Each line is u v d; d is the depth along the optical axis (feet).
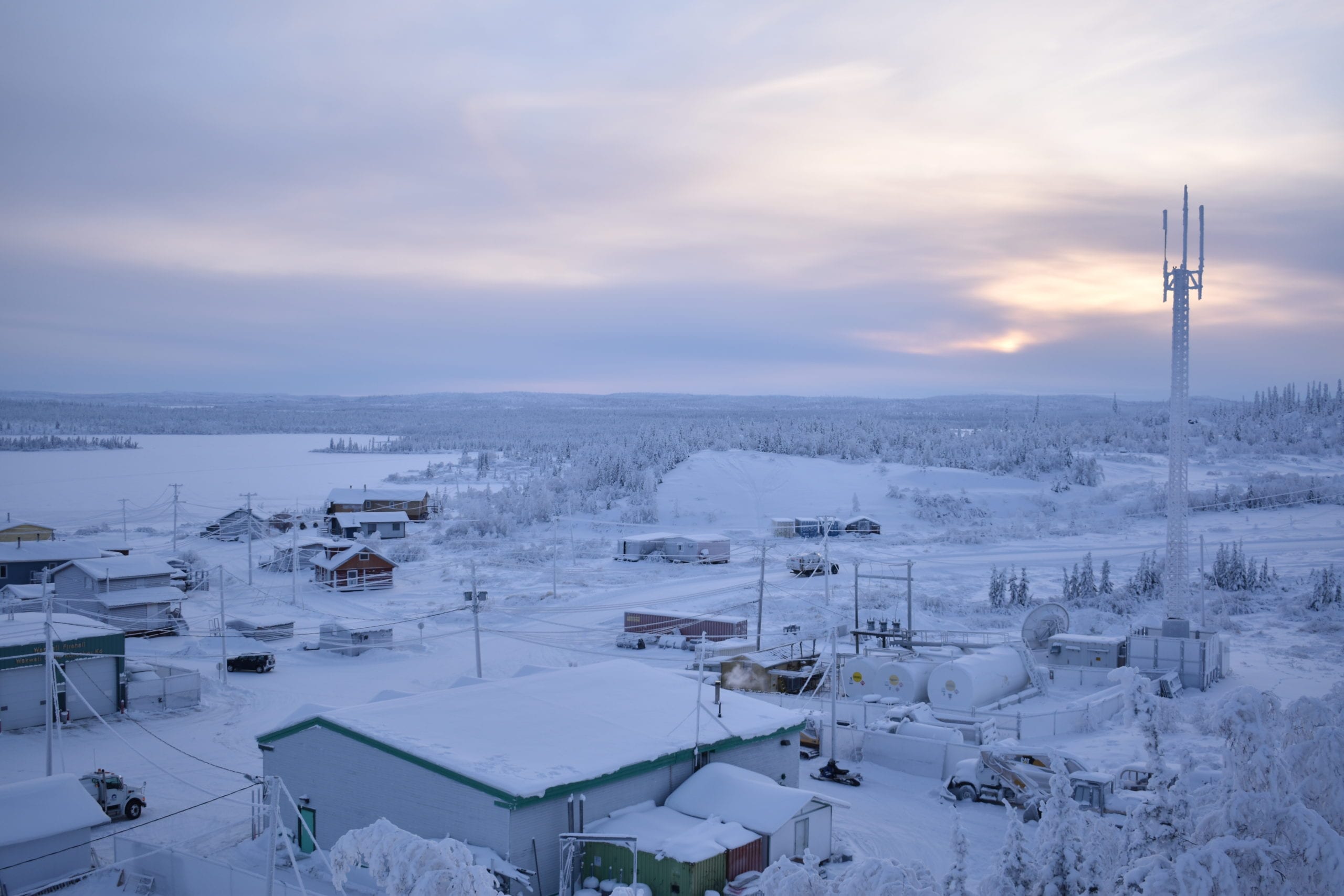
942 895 37.78
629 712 105.50
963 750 116.26
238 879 80.69
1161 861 31.71
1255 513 425.28
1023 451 604.49
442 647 205.77
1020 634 213.05
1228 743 34.30
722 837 82.74
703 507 486.38
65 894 84.48
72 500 538.47
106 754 128.57
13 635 145.89
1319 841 29.96
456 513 495.82
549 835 83.76
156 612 217.77
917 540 393.29
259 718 148.05
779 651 187.52
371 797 90.43
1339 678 166.91
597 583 298.56
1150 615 219.00
